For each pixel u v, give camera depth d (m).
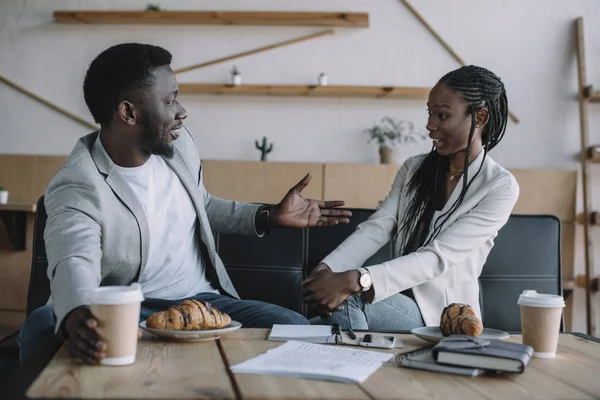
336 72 4.05
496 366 1.01
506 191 1.79
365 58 4.05
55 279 1.27
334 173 3.72
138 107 1.67
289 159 4.05
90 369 0.99
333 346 1.19
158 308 1.72
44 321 1.46
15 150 4.00
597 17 4.10
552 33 4.09
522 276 2.13
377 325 1.71
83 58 4.01
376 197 3.73
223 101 4.05
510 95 4.09
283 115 4.05
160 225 1.77
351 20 3.92
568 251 3.80
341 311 1.65
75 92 4.01
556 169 3.97
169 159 1.84
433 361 1.06
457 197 1.82
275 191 3.71
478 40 4.08
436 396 0.90
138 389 0.88
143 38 4.02
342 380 0.96
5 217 3.55
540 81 4.09
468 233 1.74
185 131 1.99
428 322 1.75
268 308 1.73
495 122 1.86
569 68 4.10
